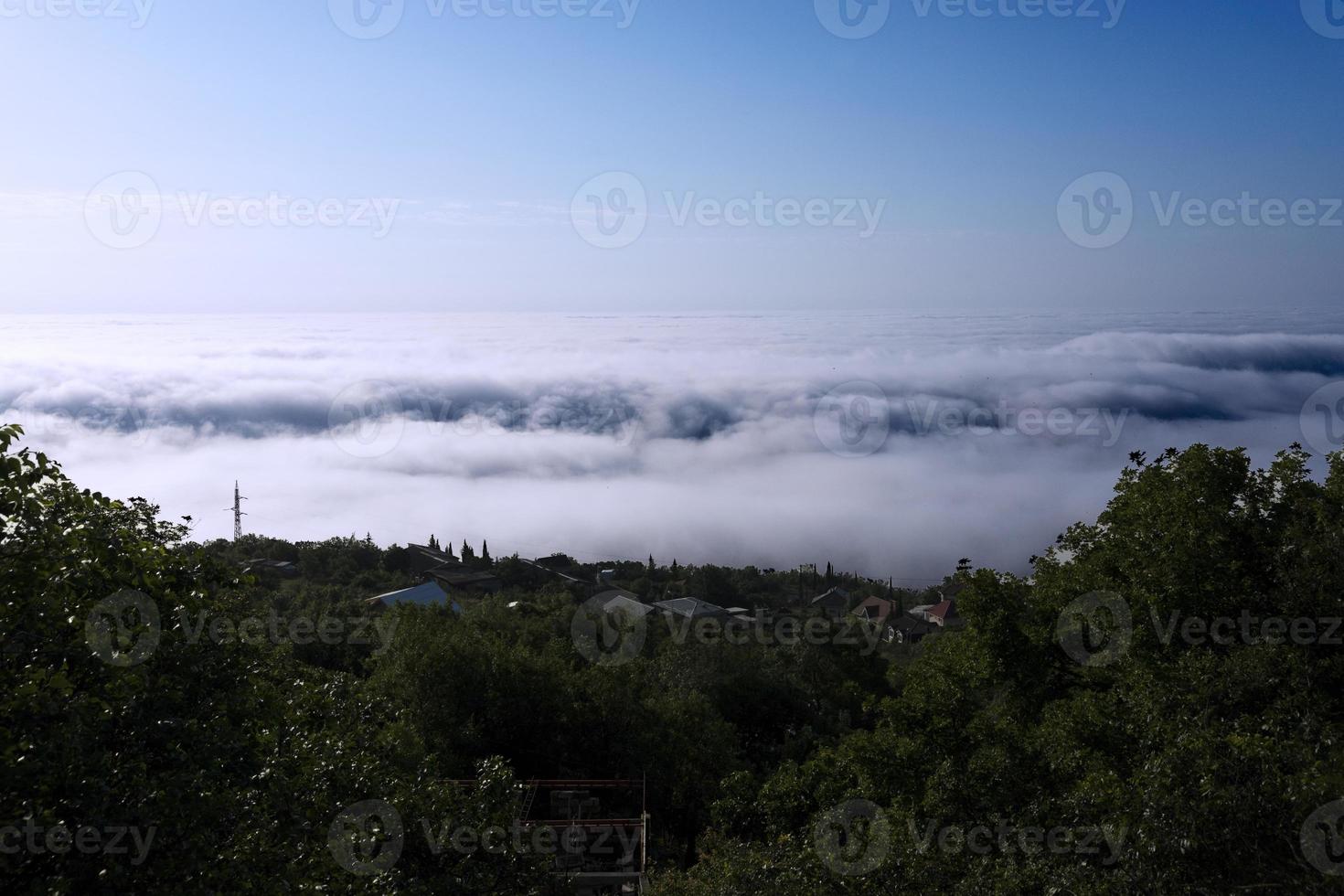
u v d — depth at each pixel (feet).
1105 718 48.08
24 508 28.50
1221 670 42.01
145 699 29.60
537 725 101.55
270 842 31.53
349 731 47.47
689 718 111.34
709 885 46.42
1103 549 60.95
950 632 67.62
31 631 27.02
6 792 24.77
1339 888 29.50
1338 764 33.35
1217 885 31.35
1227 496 53.83
